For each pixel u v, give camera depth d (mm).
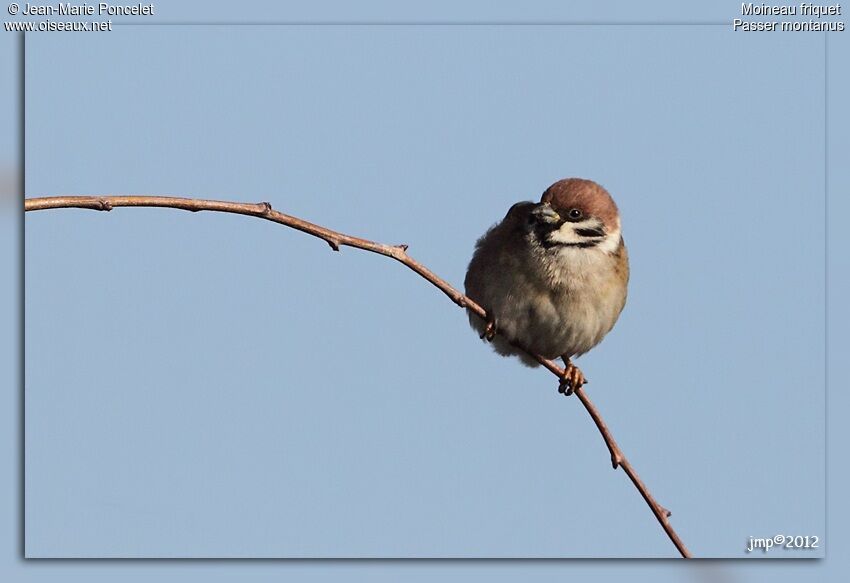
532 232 12141
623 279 12664
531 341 12578
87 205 7461
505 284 12203
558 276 12102
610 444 10086
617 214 12484
